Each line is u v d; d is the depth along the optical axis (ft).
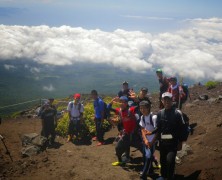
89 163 30.76
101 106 38.47
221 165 24.49
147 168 25.09
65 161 31.37
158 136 23.34
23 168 28.66
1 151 34.99
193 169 25.93
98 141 39.86
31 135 36.29
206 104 51.83
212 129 34.04
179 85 37.83
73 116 40.96
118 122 30.22
